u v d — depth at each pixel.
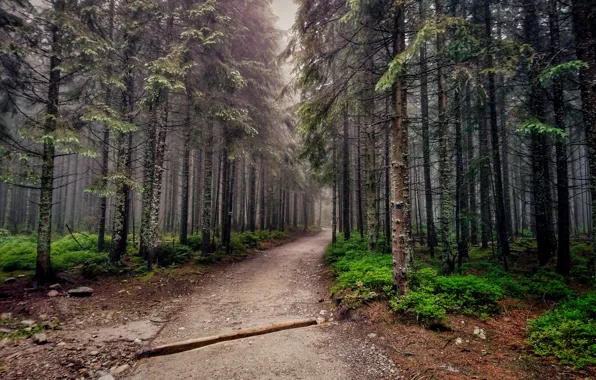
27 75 8.98
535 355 4.42
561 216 8.94
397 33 6.91
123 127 9.12
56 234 21.91
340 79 8.94
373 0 6.34
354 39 8.86
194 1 11.52
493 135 10.89
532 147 10.39
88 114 8.53
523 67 8.33
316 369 4.28
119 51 11.05
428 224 12.91
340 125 15.25
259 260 14.49
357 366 4.33
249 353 4.80
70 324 6.20
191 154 21.66
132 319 6.70
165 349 4.96
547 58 8.31
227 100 12.70
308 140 10.52
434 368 4.12
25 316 6.44
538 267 9.55
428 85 13.06
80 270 10.09
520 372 3.94
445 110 9.31
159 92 10.09
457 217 11.02
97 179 9.55
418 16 7.00
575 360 4.10
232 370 4.29
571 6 7.30
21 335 5.47
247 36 14.45
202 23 11.50
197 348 5.09
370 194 12.08
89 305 7.39
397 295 6.31
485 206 13.47
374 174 12.19
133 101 12.39
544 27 9.23
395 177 6.64
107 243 14.84
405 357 4.49
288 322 6.21
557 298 6.90
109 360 4.72
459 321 5.59
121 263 10.89
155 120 12.04
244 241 18.69
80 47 8.66
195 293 8.97
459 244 11.21
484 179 11.98
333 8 7.50
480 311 6.03
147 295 8.41
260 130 15.30
